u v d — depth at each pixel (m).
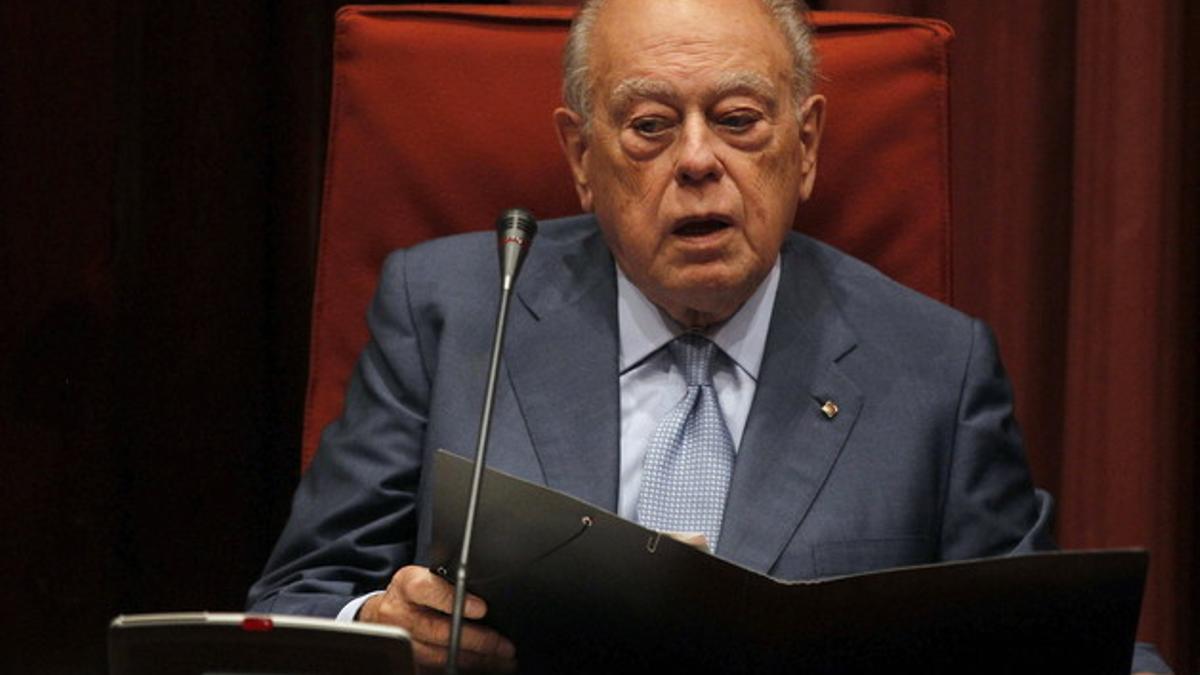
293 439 9.69
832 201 7.80
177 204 9.51
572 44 7.22
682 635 5.17
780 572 6.60
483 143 7.79
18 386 9.41
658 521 6.81
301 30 9.49
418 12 7.91
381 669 4.49
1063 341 9.22
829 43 7.82
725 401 7.12
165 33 9.48
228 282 9.55
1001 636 5.09
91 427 9.48
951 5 9.19
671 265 6.80
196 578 9.65
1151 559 8.81
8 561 9.40
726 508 6.73
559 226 7.66
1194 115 8.95
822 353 7.07
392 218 7.83
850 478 6.79
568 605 5.31
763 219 6.81
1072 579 5.07
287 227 9.56
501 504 5.29
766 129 6.80
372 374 7.31
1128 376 8.75
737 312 7.18
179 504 9.61
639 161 6.83
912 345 7.13
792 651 5.05
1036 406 9.26
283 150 9.54
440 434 6.98
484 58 7.82
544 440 6.92
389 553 6.98
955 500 6.89
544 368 7.09
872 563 6.66
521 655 5.51
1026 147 9.15
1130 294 8.73
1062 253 9.19
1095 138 8.79
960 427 6.97
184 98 9.48
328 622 4.51
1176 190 8.83
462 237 7.57
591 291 7.30
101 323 9.47
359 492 7.02
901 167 7.79
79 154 9.44
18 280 9.41
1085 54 8.82
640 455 7.01
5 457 9.39
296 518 7.15
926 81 7.80
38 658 9.44
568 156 7.45
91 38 9.42
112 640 4.57
